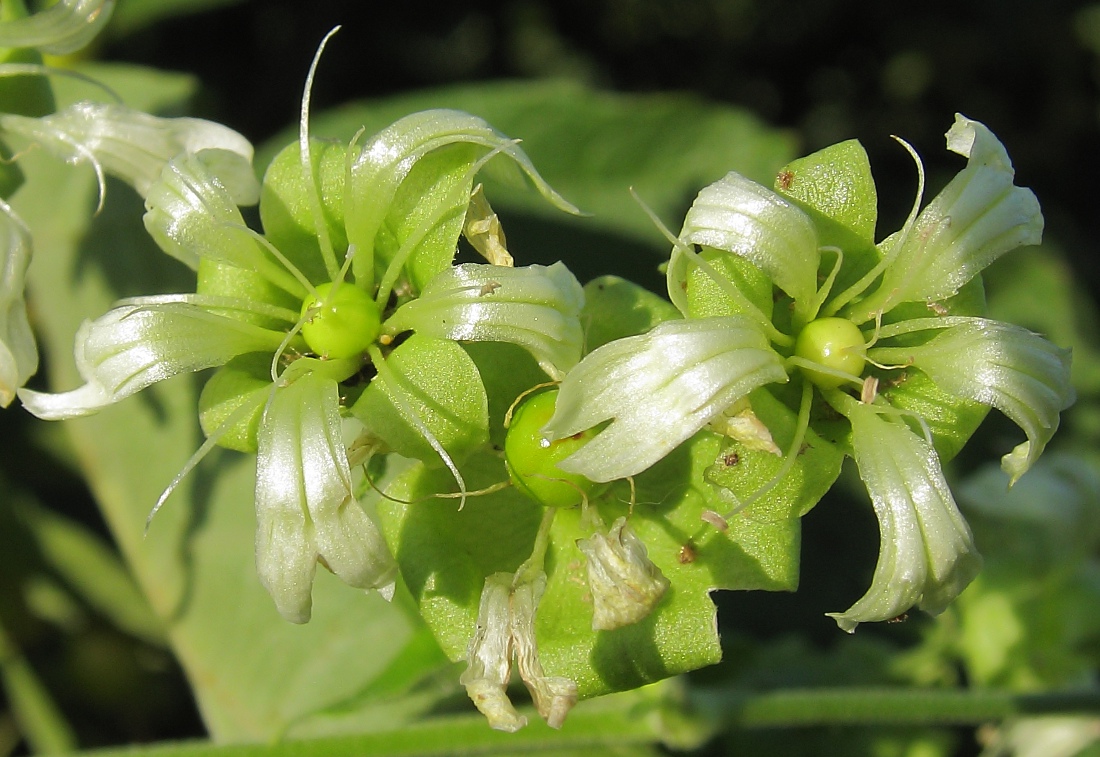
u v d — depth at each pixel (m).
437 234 0.12
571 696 0.12
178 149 0.13
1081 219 0.25
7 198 0.13
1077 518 0.15
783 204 0.12
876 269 0.12
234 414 0.12
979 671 0.15
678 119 0.18
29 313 0.16
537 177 0.12
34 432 0.17
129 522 0.16
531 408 0.12
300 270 0.12
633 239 0.17
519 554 0.12
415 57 0.24
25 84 0.13
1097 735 0.16
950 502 0.12
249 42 0.22
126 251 0.16
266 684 0.15
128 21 0.18
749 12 0.26
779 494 0.12
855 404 0.12
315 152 0.12
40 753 0.16
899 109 0.26
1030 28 0.25
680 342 0.11
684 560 0.12
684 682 0.14
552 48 0.25
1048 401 0.12
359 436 0.12
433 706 0.15
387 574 0.11
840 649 0.16
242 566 0.16
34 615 0.16
